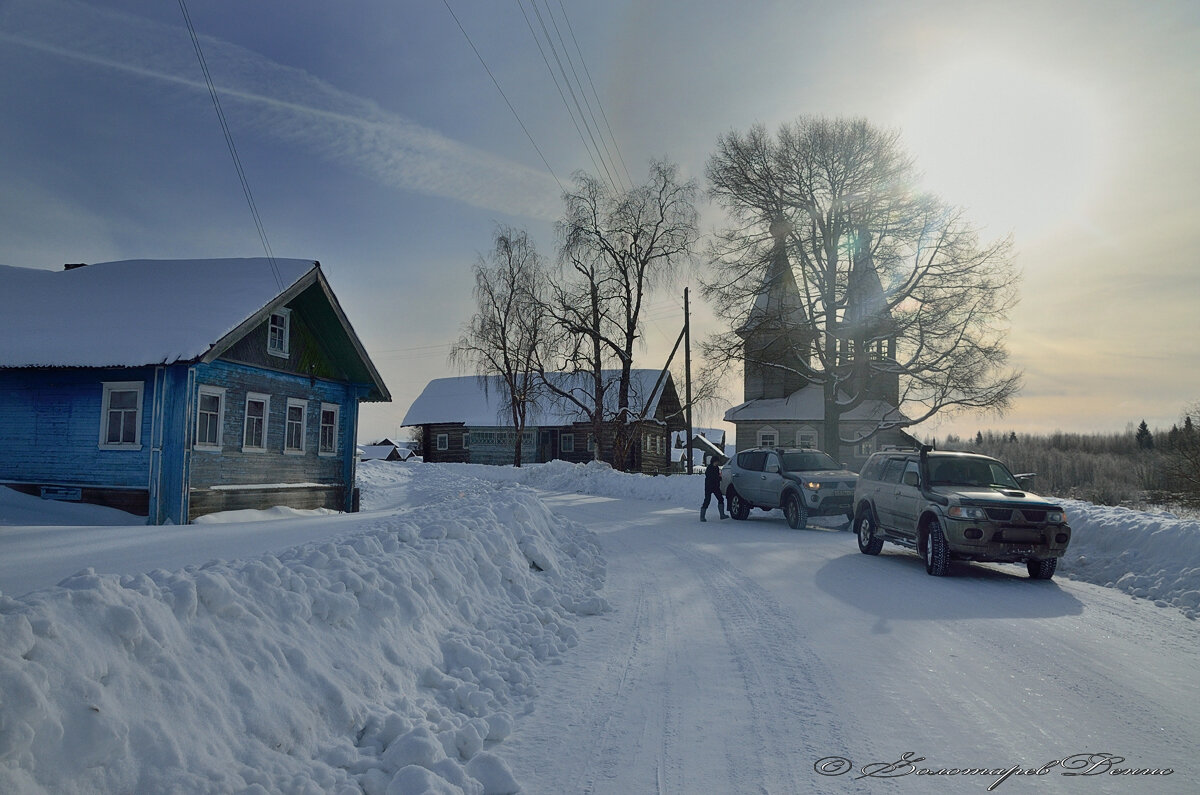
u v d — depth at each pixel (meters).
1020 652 7.05
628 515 22.64
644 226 43.06
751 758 4.60
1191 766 4.50
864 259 34.41
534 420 59.97
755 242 35.91
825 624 8.19
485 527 9.20
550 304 42.91
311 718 4.20
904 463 13.27
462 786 3.96
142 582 4.13
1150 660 6.82
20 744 2.80
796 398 47.22
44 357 18.61
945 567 11.41
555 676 6.32
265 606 4.73
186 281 22.44
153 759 3.24
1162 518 11.97
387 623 5.64
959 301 32.75
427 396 71.56
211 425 20.12
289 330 23.45
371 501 30.31
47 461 19.34
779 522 20.83
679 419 64.38
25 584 7.66
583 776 4.34
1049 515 11.17
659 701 5.67
